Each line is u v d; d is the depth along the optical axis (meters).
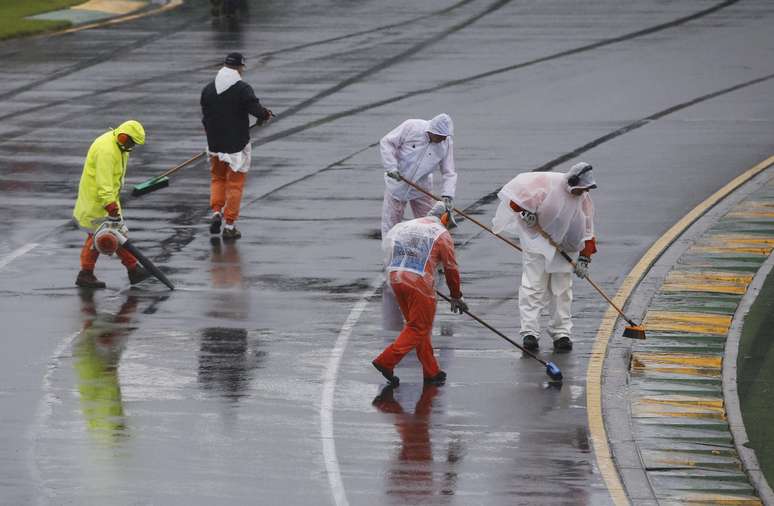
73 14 126.25
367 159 72.69
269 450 37.00
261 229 59.75
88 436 37.88
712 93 88.38
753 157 71.31
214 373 42.88
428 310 41.59
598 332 46.59
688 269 53.00
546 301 45.75
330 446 37.31
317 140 77.25
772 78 92.94
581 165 43.53
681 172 68.38
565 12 124.19
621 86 91.12
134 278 52.19
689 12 122.50
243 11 128.88
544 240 44.34
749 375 42.69
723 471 35.91
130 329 47.00
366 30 117.12
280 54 106.06
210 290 51.31
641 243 56.41
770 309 48.44
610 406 40.28
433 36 113.31
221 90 57.19
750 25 114.62
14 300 50.28
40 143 77.50
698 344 45.31
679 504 33.81
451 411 39.91
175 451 36.88
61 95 91.75
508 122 80.69
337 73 97.69
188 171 71.12
